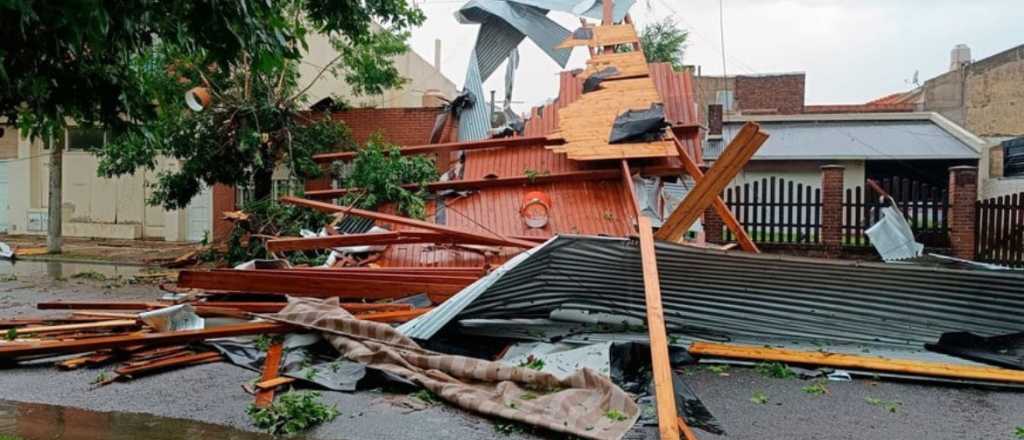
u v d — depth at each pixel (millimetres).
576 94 10992
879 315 5777
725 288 5832
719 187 6105
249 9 3914
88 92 3873
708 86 25828
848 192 12258
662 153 8688
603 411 4066
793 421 4234
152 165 12523
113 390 4770
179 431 4020
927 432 4078
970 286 5371
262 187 13062
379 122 15312
